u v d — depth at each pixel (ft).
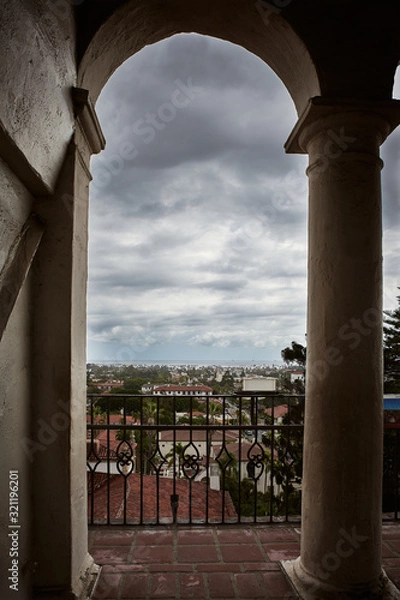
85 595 8.18
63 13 7.29
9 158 6.32
